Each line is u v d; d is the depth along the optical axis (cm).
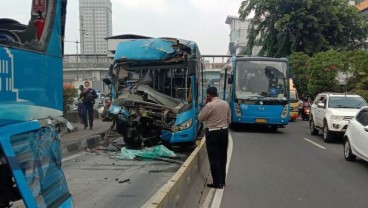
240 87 2122
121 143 1438
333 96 1823
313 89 3186
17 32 407
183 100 1291
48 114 420
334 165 1174
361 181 965
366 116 1176
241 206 742
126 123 1281
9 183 356
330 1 4384
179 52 1305
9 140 329
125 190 830
